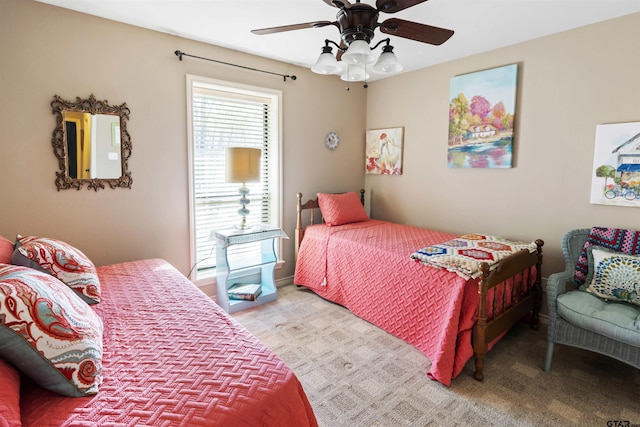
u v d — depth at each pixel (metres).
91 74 2.45
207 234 3.31
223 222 3.41
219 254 3.07
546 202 2.86
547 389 2.04
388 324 2.64
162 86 2.77
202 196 3.25
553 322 2.17
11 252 1.67
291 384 1.18
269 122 3.60
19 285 1.05
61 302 1.14
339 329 2.76
